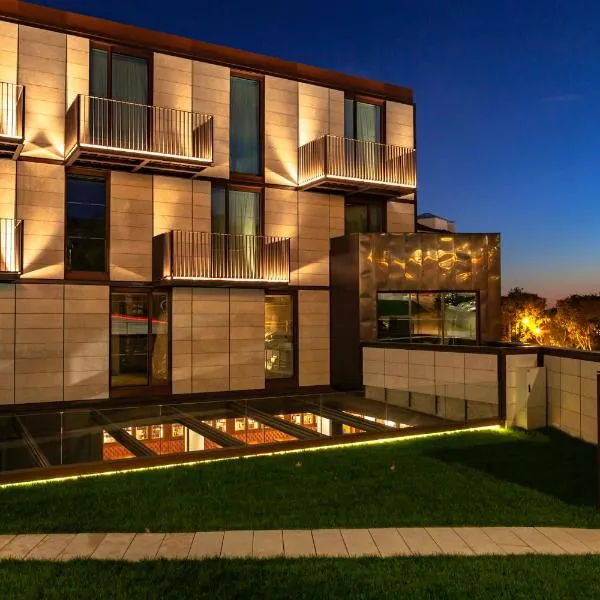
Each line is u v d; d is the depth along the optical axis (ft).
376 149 62.85
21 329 46.75
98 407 48.01
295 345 59.00
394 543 22.36
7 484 29.09
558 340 236.22
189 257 51.67
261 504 26.53
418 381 50.85
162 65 52.39
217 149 54.90
